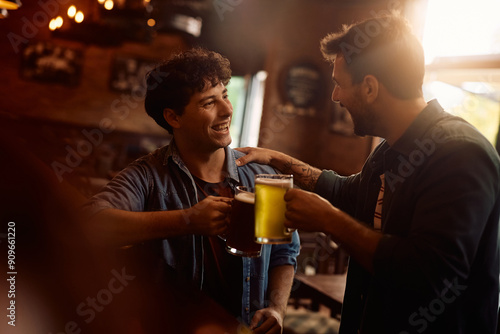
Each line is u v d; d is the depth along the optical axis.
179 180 1.49
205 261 1.47
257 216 1.18
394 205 1.21
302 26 6.15
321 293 2.58
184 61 1.38
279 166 1.68
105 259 0.58
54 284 0.51
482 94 3.55
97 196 1.30
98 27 3.66
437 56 3.74
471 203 1.01
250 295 1.47
